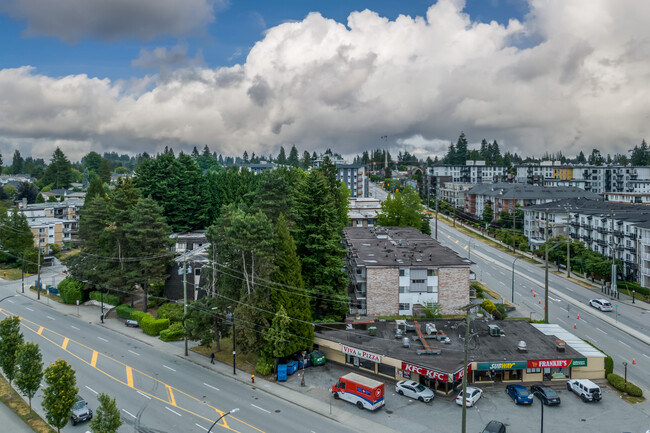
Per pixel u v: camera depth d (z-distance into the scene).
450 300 69.00
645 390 47.59
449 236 138.38
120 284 73.56
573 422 41.06
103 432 32.28
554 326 59.19
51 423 36.06
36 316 71.88
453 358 48.12
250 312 51.81
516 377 49.38
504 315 69.12
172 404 43.91
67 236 125.50
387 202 118.00
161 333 63.00
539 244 117.12
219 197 111.62
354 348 51.75
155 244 73.38
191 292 76.56
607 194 164.88
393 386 49.03
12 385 48.00
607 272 89.19
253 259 54.00
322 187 67.94
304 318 53.34
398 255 74.44
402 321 59.25
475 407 43.94
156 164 102.19
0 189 163.25
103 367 52.53
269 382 49.78
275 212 73.69
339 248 65.38
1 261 103.44
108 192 173.88
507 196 142.12
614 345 59.97
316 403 44.81
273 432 38.97
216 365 54.25
